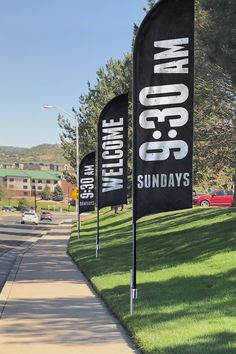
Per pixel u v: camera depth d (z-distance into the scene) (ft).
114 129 50.44
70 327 28.32
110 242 78.48
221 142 91.40
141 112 27.12
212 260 44.83
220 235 56.70
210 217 75.36
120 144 50.31
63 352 23.44
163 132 26.81
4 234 130.72
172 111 26.71
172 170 26.71
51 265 59.57
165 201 26.81
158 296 33.58
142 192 27.27
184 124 26.58
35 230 154.30
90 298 37.55
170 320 27.07
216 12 50.96
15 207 460.96
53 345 24.61
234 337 23.08
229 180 152.25
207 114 88.28
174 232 70.74
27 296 38.58
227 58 50.16
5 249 84.38
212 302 30.48
